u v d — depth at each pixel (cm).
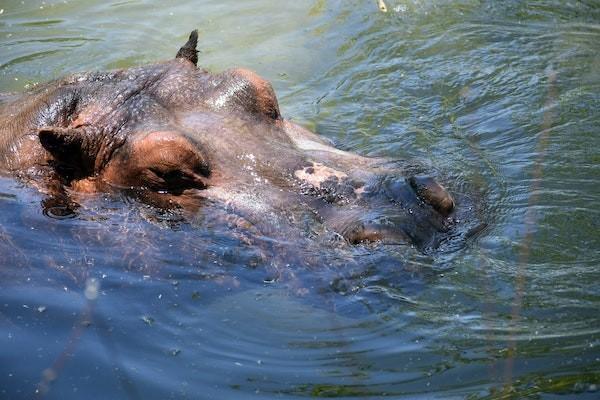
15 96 1486
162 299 1130
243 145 1273
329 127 1680
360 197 1160
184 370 1007
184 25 2252
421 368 985
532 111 1688
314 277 1101
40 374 995
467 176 1384
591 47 2005
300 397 953
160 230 1212
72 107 1331
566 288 1092
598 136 1562
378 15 2256
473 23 2178
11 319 1098
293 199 1184
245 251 1163
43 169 1300
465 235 1170
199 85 1364
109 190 1275
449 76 1889
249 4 2370
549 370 957
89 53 2078
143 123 1287
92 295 1139
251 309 1105
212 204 1211
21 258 1195
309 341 1047
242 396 958
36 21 2269
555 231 1223
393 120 1703
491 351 996
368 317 1060
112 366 1012
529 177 1409
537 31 2117
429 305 1068
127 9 2348
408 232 1115
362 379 976
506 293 1084
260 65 2042
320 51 2105
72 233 1228
